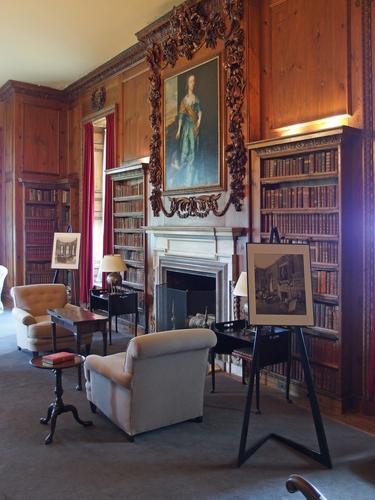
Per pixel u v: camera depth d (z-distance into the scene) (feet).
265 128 16.55
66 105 31.27
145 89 23.02
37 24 20.99
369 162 13.41
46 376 16.92
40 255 30.76
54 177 31.12
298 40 15.35
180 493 9.38
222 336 15.17
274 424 12.78
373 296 13.34
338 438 11.89
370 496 9.30
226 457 10.88
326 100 14.51
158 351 11.38
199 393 12.80
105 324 17.12
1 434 12.13
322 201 14.19
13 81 29.07
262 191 16.15
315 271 14.42
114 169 24.18
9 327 25.25
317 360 14.28
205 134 18.51
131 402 11.57
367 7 13.37
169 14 19.49
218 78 17.76
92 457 10.88
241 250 17.01
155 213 21.74
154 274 22.11
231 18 16.80
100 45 23.39
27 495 9.30
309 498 5.45
